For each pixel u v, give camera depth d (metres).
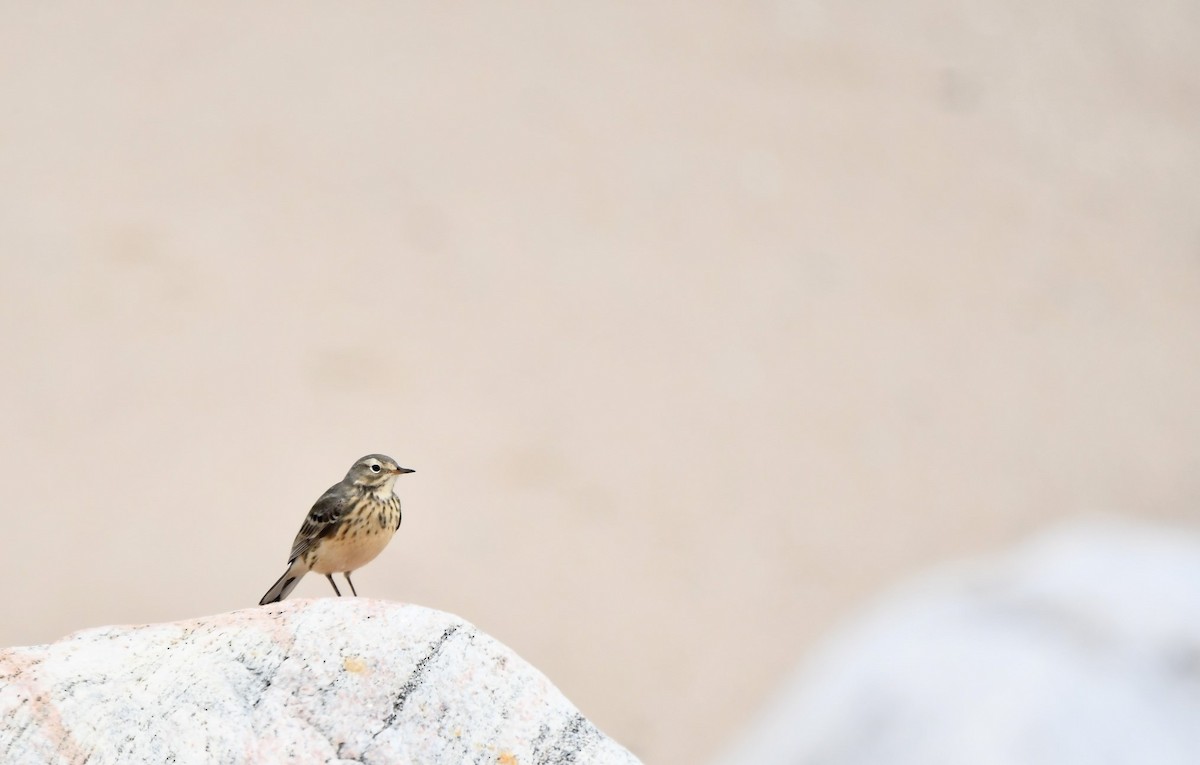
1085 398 33.12
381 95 42.06
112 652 7.25
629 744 20.59
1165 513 28.75
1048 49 49.22
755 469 29.09
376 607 7.51
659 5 48.72
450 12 47.03
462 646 7.37
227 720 7.00
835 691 17.72
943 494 28.83
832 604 24.52
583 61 45.53
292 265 34.19
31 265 32.38
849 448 30.33
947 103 45.56
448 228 36.66
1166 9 52.16
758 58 46.75
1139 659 15.10
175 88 40.56
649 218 38.81
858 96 45.41
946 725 15.17
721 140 42.50
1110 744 14.05
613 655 22.75
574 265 36.28
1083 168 43.34
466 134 41.25
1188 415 32.97
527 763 7.06
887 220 39.72
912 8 50.25
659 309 35.09
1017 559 20.69
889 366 33.66
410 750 7.03
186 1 44.78
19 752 6.70
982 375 33.84
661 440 29.75
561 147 41.19
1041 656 15.54
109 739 6.82
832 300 36.28
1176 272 39.22
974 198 41.41
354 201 37.41
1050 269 38.59
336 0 46.81
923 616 17.86
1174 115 46.47
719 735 20.69
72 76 40.03
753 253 37.69
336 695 7.16
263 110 40.25
